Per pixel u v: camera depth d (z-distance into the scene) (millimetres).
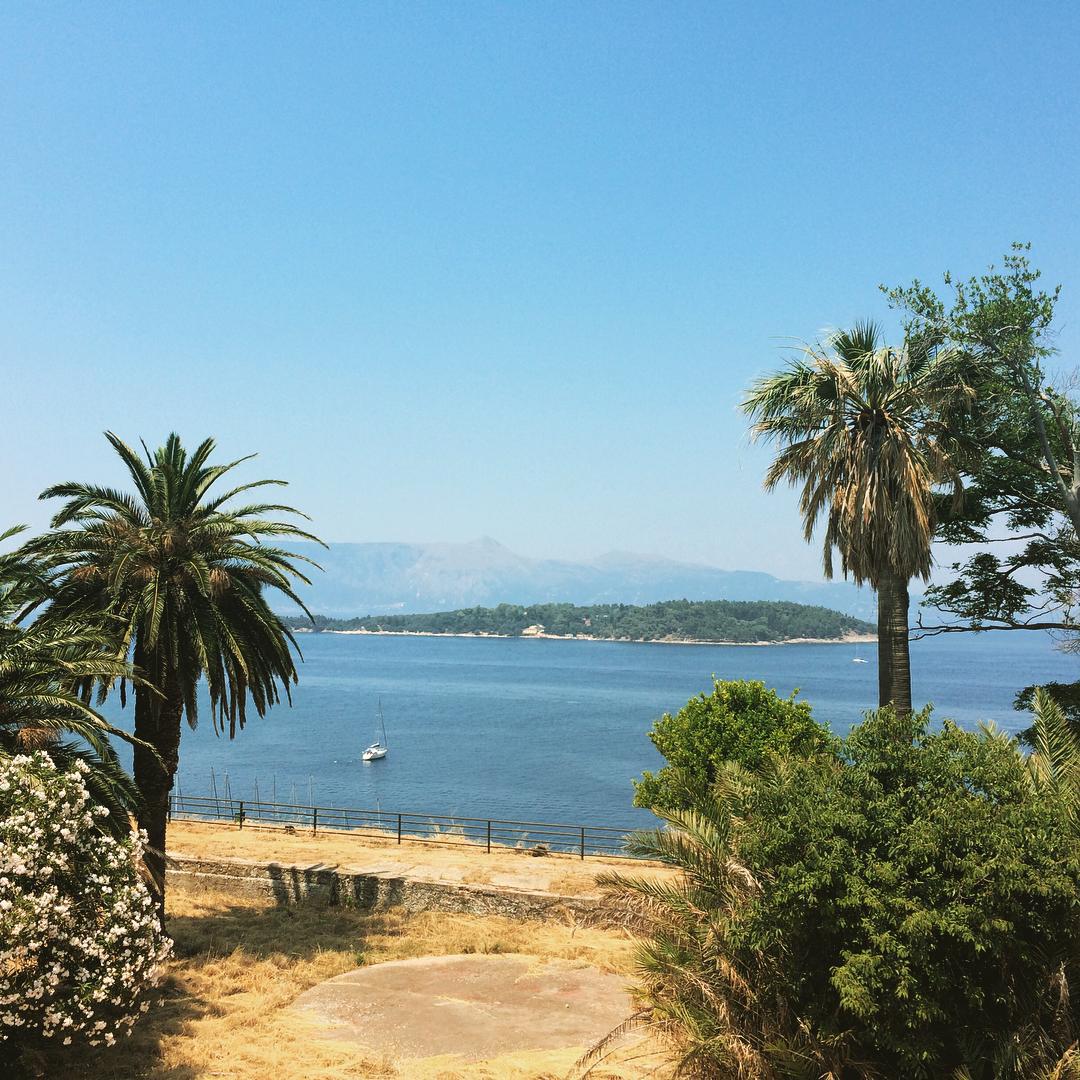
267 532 24109
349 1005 18625
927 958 10469
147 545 22516
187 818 38500
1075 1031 10922
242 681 23938
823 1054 11289
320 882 26438
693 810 14578
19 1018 13609
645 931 14141
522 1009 18312
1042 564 28516
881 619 24016
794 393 24625
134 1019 15695
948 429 25094
